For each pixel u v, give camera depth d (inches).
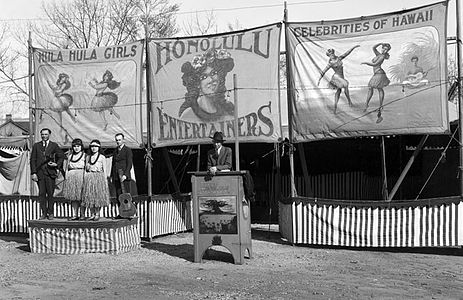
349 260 430.3
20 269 399.9
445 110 474.0
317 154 701.3
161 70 555.2
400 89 483.8
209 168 427.5
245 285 340.5
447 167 655.8
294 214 498.3
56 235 469.7
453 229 452.4
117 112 571.2
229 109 534.0
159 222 557.0
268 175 722.2
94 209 483.5
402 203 466.0
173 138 550.0
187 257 444.5
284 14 518.9
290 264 412.5
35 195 595.2
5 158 728.3
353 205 479.2
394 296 312.0
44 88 590.9
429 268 398.3
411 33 483.8
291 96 513.7
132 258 441.4
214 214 414.9
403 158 698.8
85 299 308.0
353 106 495.2
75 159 478.6
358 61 496.1
